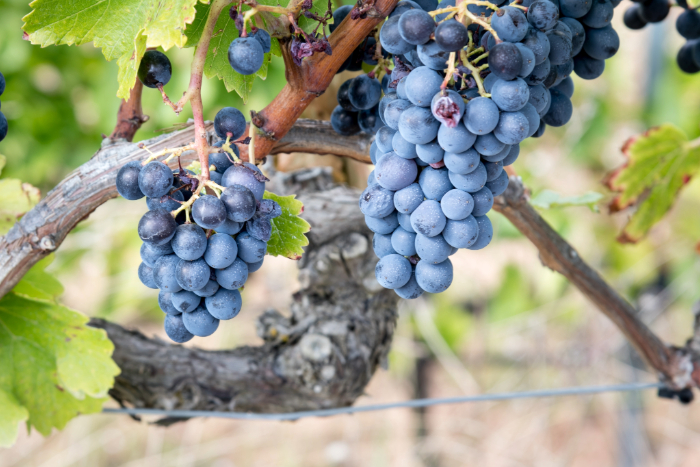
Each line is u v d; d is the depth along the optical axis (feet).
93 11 3.29
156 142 3.37
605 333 9.46
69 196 3.38
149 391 3.93
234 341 9.20
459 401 4.24
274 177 3.99
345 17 3.34
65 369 3.63
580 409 10.50
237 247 3.15
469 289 9.51
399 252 3.20
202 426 11.38
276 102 3.31
